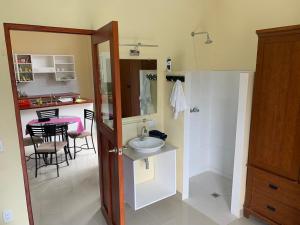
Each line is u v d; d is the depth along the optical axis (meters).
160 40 2.83
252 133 2.39
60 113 5.41
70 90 7.72
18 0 1.93
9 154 2.05
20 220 2.20
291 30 1.94
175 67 3.03
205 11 3.16
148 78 2.82
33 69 6.75
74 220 2.60
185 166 2.87
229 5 3.09
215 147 3.60
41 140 4.09
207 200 2.94
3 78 1.93
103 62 2.29
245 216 2.59
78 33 2.26
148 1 2.67
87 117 4.89
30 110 4.98
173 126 2.89
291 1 2.51
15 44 6.60
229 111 3.28
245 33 2.97
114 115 1.94
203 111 3.45
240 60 3.07
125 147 2.70
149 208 2.79
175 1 2.87
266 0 2.72
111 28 1.77
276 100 2.14
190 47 3.11
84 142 5.34
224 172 3.54
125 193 2.71
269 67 2.15
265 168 2.32
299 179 2.06
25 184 2.16
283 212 2.22
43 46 6.99
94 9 2.32
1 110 1.96
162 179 2.97
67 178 3.61
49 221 2.58
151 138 2.82
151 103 2.90
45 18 2.07
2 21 1.88
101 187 2.68
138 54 2.69
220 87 3.32
